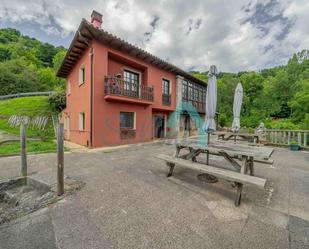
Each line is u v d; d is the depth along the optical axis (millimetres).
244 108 25047
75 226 2072
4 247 1756
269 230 1982
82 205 2568
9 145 7641
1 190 3457
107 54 8250
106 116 8352
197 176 3877
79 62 9641
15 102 15984
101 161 5293
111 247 1722
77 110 9953
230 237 1865
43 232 1977
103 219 2213
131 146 8539
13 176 3820
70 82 11781
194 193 2994
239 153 3064
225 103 27250
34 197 3178
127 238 1854
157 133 12375
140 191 3059
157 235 1901
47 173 3998
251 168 3551
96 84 7863
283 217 2260
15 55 32312
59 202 2658
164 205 2568
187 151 7074
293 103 15523
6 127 11609
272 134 8648
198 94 16297
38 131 11672
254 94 25391
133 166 4707
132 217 2254
